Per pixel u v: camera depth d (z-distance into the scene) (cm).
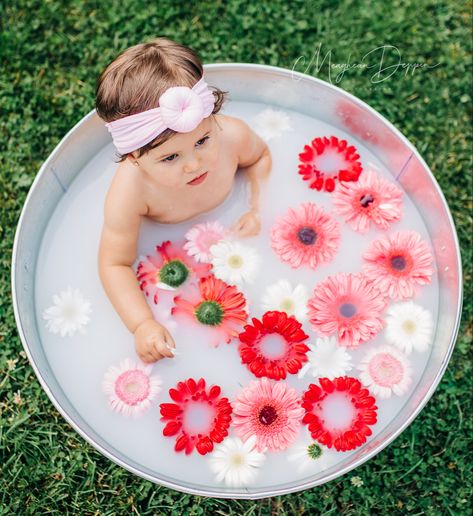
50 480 177
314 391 159
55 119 208
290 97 183
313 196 180
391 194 178
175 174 143
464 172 209
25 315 161
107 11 220
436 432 185
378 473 181
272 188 180
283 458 159
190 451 158
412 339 170
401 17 223
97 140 179
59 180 174
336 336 167
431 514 179
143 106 131
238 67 172
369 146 185
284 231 173
